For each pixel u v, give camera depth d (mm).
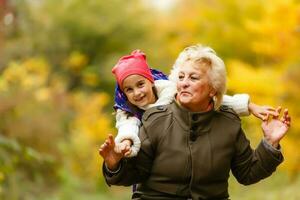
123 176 6230
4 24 21812
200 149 6234
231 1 29359
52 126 20891
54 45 40125
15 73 21672
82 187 25266
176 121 6309
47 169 18359
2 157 13266
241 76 21250
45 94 23141
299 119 20328
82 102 30797
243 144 6418
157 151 6297
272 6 21688
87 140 27422
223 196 6422
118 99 6688
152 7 45719
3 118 19078
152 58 41906
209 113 6293
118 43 42969
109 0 42844
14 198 15508
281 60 22094
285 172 20641
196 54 6281
